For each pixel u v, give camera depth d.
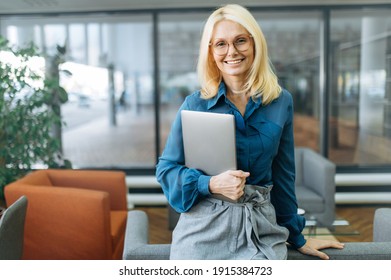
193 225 1.11
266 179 1.17
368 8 3.99
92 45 4.58
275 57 4.56
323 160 3.38
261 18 4.35
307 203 3.22
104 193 2.42
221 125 1.05
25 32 4.22
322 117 4.27
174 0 3.81
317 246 1.38
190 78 5.25
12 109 3.15
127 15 4.12
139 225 1.71
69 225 2.44
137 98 5.27
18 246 1.85
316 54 4.29
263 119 1.13
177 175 1.11
